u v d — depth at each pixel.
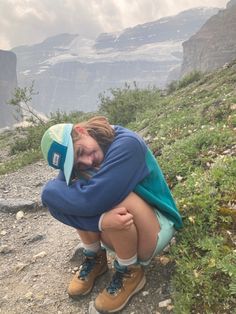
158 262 1.20
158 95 6.46
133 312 1.07
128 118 5.41
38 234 1.69
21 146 6.17
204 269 1.05
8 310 1.22
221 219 1.20
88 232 1.13
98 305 1.08
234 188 1.30
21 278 1.38
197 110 3.22
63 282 1.29
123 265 1.06
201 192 1.35
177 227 1.16
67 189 1.00
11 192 2.57
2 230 1.84
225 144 1.89
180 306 0.99
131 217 0.96
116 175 0.96
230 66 6.46
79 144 0.99
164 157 1.96
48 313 1.17
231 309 0.94
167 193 1.13
